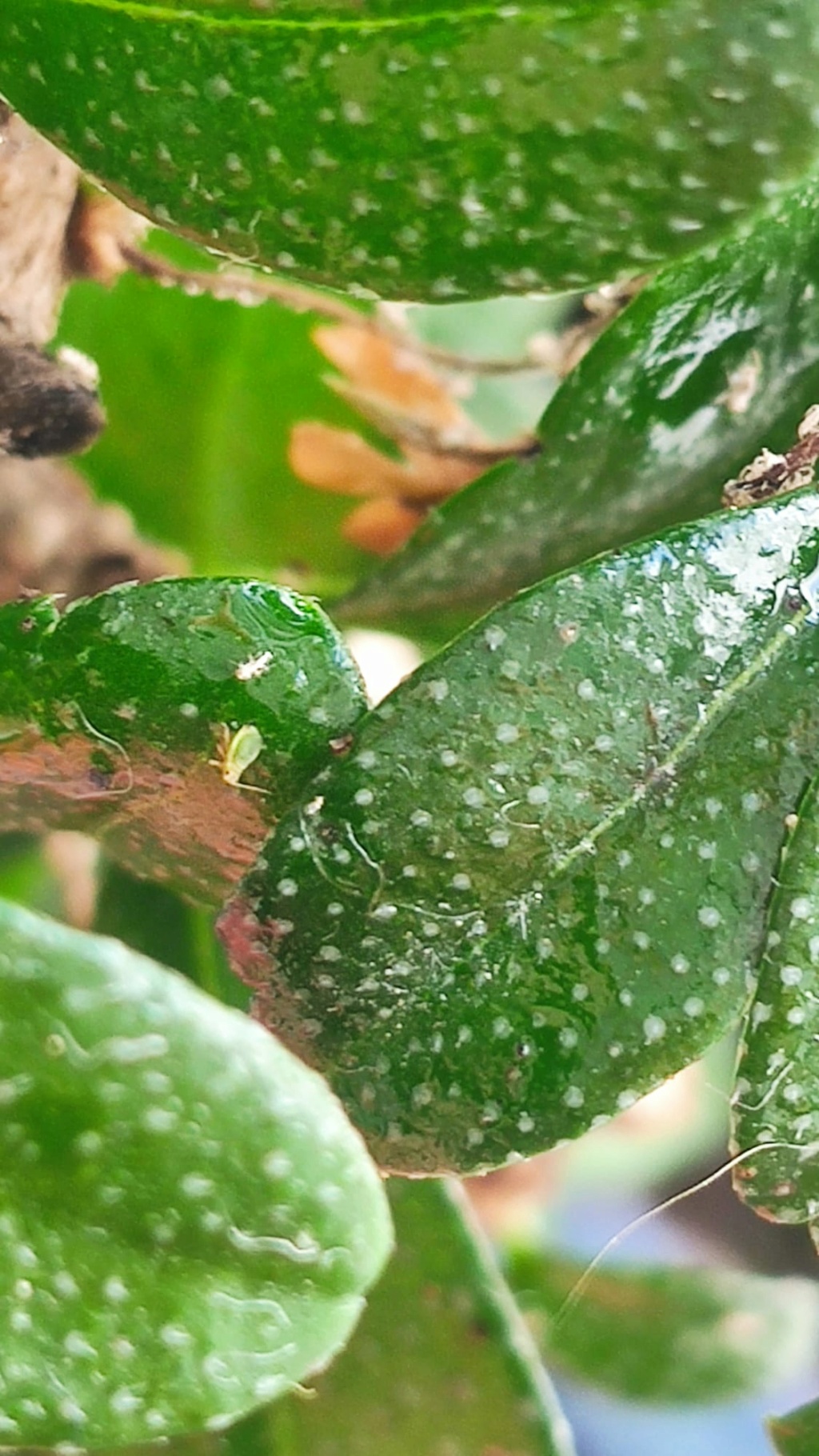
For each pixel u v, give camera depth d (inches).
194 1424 2.4
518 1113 2.6
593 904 2.6
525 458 3.0
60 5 2.5
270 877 2.6
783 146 2.5
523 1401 3.0
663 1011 2.6
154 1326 2.3
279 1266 2.3
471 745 2.6
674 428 3.0
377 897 2.6
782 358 3.0
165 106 2.5
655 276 2.9
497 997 2.6
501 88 2.5
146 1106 2.3
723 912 2.6
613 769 2.6
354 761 2.6
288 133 2.5
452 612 3.2
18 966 2.2
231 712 2.6
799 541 2.7
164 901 3.2
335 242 2.6
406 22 2.5
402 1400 3.1
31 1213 2.3
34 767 2.7
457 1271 3.0
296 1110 2.3
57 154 2.8
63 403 3.0
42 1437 2.4
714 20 2.4
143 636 2.6
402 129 2.5
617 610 2.6
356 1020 2.7
